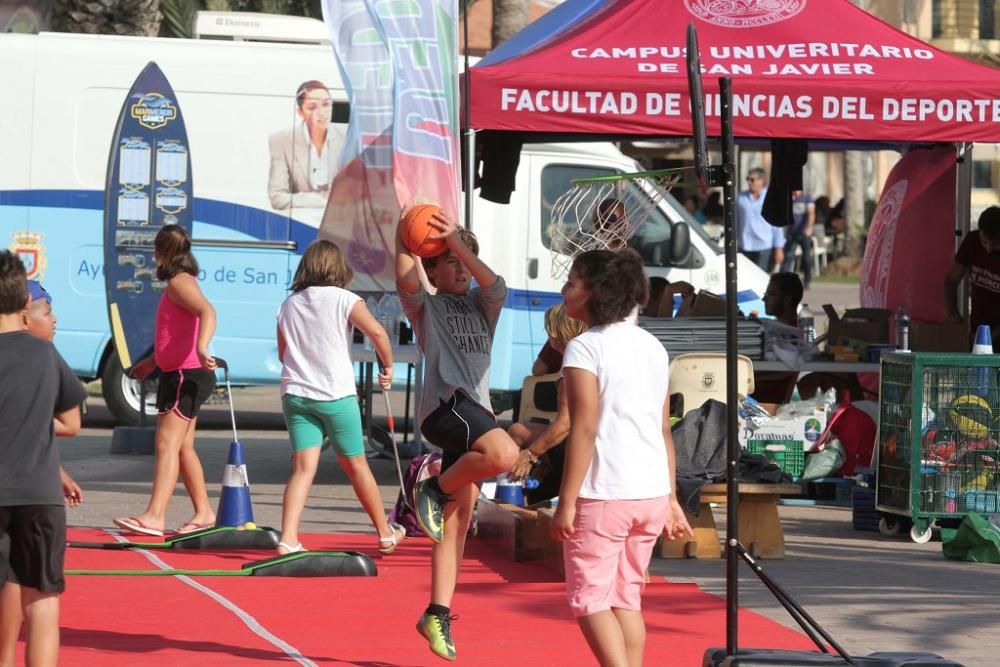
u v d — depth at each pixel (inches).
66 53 692.1
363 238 564.4
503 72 501.4
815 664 280.8
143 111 676.7
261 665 306.8
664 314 604.7
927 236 642.8
